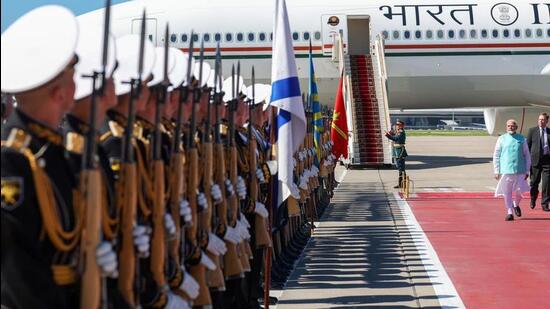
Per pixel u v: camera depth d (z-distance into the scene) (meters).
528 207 24.69
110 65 6.20
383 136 41.56
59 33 5.40
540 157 23.52
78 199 5.40
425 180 35.75
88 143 5.32
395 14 41.94
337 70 41.66
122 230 5.91
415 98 43.47
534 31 41.50
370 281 13.38
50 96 5.36
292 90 11.91
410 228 19.98
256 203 10.59
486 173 39.91
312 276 13.89
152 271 6.46
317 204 22.67
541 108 45.94
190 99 8.11
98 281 5.25
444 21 41.72
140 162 6.50
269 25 40.50
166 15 40.62
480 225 20.47
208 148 8.30
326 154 25.00
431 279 13.50
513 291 12.45
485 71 41.53
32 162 5.09
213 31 40.41
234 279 9.52
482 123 197.38
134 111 6.07
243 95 10.66
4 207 4.90
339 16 41.69
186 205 7.11
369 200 27.09
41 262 5.07
